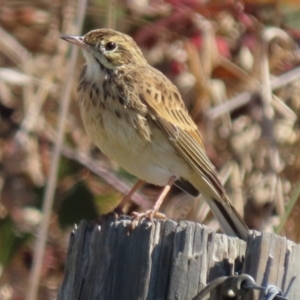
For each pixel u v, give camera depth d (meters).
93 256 6.67
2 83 13.61
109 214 7.74
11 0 13.80
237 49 13.72
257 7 13.88
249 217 12.82
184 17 13.52
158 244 6.39
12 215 13.02
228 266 6.35
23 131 13.10
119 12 13.68
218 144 13.17
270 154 12.87
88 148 13.24
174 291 6.29
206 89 13.20
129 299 6.40
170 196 12.91
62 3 13.67
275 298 6.24
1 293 12.80
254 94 13.23
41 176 13.12
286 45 13.98
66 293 6.80
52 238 12.91
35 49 13.76
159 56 13.45
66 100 10.73
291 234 12.64
